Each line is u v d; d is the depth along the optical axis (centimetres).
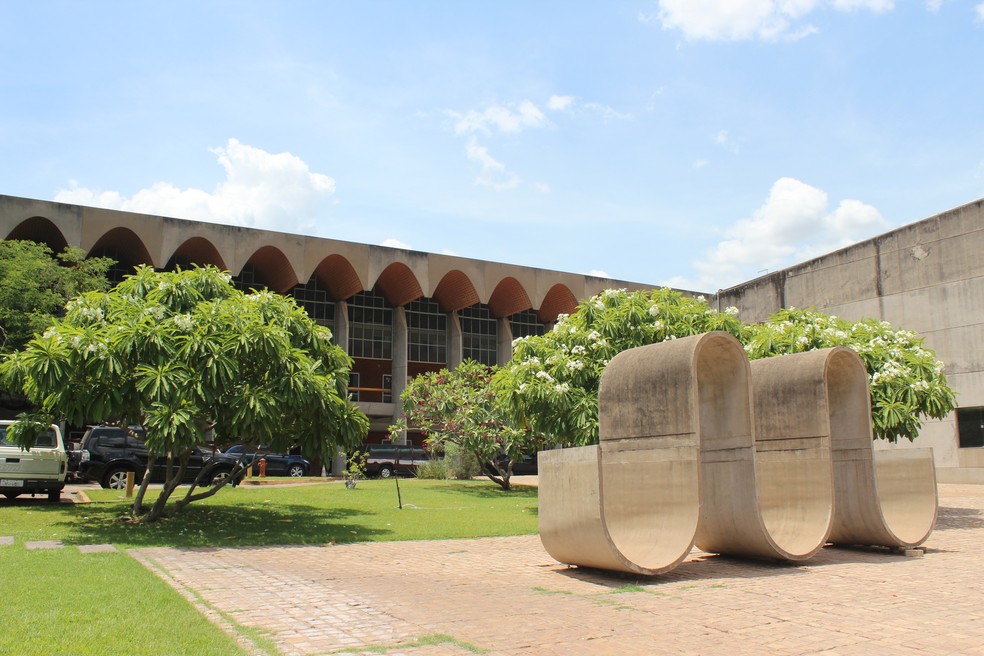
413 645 598
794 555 1055
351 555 1148
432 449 3081
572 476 955
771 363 1286
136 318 1372
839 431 1277
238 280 4531
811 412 1187
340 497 2169
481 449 2747
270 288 4575
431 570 1001
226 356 1323
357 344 4809
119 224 3653
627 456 1081
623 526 1078
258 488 2456
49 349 1262
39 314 2666
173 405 1268
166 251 3756
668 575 972
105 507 1800
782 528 1198
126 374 1313
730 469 1102
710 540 1138
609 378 1138
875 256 3441
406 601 777
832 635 639
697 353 1015
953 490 2784
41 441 1934
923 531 1242
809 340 1895
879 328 2008
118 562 984
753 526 1059
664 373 1040
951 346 3133
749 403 1081
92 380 1297
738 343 1073
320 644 596
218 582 877
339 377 1630
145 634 588
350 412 1557
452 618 697
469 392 2906
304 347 1597
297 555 1140
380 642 605
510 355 5203
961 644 610
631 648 594
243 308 1440
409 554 1166
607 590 855
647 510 1048
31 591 749
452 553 1179
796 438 1206
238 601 762
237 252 3950
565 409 1759
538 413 1812
